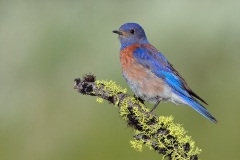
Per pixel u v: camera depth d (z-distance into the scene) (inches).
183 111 585.9
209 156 563.5
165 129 339.6
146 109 350.9
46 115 623.5
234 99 618.5
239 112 598.2
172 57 730.2
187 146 335.0
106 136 579.2
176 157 334.6
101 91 363.9
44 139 598.2
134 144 343.3
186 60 722.8
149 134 341.4
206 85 665.0
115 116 595.5
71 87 659.4
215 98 632.4
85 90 365.7
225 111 602.9
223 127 580.1
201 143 568.4
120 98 359.9
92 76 367.9
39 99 645.9
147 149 548.4
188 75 693.9
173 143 335.6
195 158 334.0
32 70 693.3
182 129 337.4
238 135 571.5
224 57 711.7
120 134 575.8
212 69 696.4
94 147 574.6
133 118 348.8
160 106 591.8
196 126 577.0
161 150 338.6
